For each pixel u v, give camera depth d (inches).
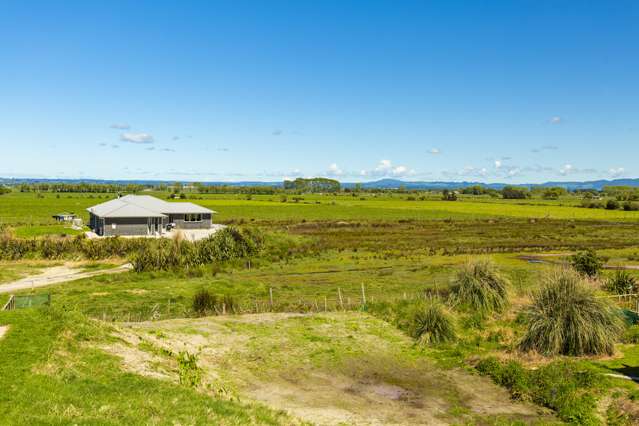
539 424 523.8
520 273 1566.2
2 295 1189.1
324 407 569.9
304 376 669.3
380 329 875.4
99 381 482.0
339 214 4473.4
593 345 692.1
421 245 2444.6
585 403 549.0
